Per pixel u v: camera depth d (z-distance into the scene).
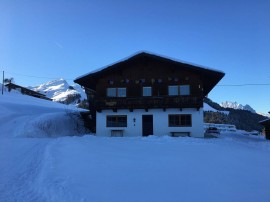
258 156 11.62
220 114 115.69
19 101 45.50
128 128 24.80
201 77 25.05
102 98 25.03
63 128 26.92
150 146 13.45
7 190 6.99
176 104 24.12
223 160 10.33
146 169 8.67
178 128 24.22
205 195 6.57
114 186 7.07
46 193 6.61
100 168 8.71
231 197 6.48
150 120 24.83
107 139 16.67
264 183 7.57
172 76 25.31
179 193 6.68
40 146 13.62
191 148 13.09
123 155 10.76
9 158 11.09
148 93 25.36
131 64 25.88
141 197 6.39
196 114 24.28
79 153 10.98
